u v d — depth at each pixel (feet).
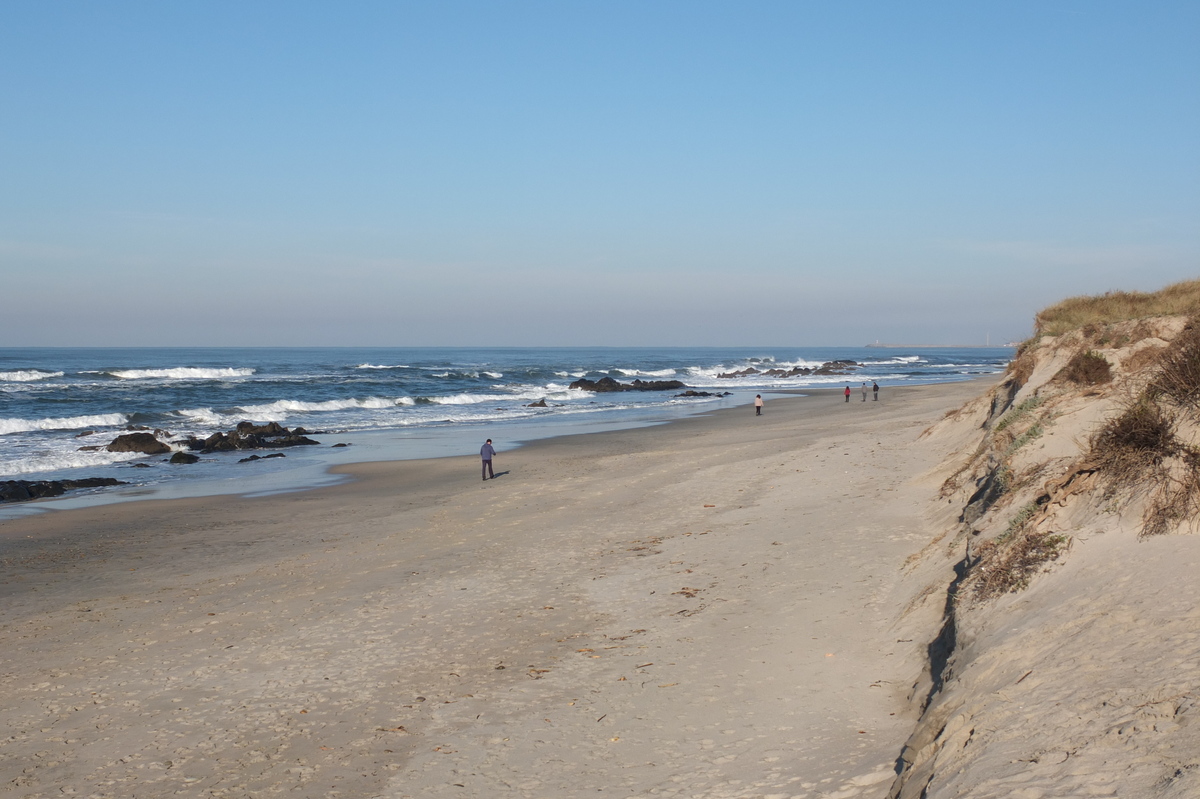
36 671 31.86
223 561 50.19
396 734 25.03
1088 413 33.88
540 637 32.96
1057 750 14.70
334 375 290.76
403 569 45.60
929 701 21.90
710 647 29.84
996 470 36.09
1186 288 68.28
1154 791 12.30
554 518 57.06
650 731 23.72
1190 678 15.06
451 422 149.89
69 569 49.34
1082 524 24.82
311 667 31.14
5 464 97.55
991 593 24.30
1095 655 17.71
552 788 20.93
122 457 105.50
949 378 302.25
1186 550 20.66
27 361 430.20
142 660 32.73
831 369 376.27
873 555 37.86
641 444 105.19
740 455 79.71
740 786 19.77
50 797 22.18
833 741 21.53
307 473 90.94
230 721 26.61
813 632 29.89
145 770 23.50
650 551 44.93
